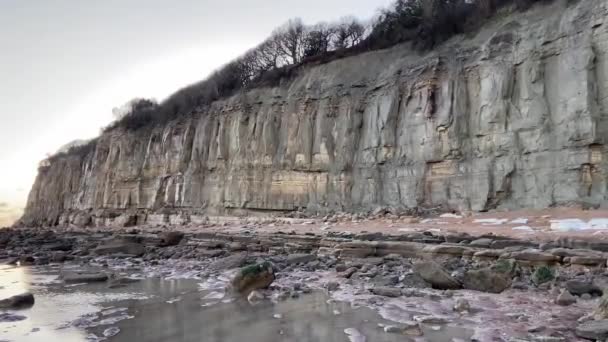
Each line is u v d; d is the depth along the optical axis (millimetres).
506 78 22547
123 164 49031
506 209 20953
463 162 23531
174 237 23406
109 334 7035
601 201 18031
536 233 14352
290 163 31953
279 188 31922
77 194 60312
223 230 25750
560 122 20141
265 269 10539
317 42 42500
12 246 28188
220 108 39094
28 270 17000
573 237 12359
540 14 23062
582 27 20219
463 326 6797
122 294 10844
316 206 29688
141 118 53250
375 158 27984
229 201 34438
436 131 25000
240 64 45844
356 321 7363
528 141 21125
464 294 9258
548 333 6207
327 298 9445
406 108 27297
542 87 21250
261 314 8164
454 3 30578
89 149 65438
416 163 25781
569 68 20250
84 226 50031
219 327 7332
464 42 26453
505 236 13953
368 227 20875
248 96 37000
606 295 6816
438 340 6129
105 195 50406
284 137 33125
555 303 8086
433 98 25734
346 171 29250
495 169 22016
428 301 8641
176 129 43156
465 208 22594
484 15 26672
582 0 21000
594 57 19516
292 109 33219
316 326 7168
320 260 15055
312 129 31812
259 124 34656
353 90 31062
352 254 14867
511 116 22031
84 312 8758
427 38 29203
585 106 19203
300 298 9562
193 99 46531
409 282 10367
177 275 14180
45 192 70750
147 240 24297
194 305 9242
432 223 20250
